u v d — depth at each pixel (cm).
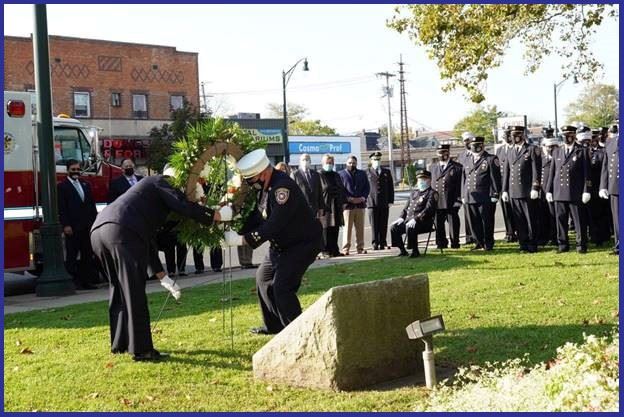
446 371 644
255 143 762
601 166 1495
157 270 752
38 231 1304
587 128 1514
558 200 1399
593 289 972
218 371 667
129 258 703
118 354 738
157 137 4088
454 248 1577
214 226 758
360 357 607
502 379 540
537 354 677
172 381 640
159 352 727
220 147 744
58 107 4616
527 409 473
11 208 1278
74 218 1297
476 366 619
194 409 567
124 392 614
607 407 432
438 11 1680
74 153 1415
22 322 939
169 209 748
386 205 1669
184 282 1262
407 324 642
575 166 1382
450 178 1534
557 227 1423
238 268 1454
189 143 737
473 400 513
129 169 1346
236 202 753
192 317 908
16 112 1281
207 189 753
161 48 5025
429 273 1180
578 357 488
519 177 1448
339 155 5978
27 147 1296
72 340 816
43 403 591
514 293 963
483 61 1716
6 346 796
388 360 625
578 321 795
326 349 598
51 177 1223
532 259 1310
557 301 900
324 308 598
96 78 4762
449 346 718
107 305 1062
